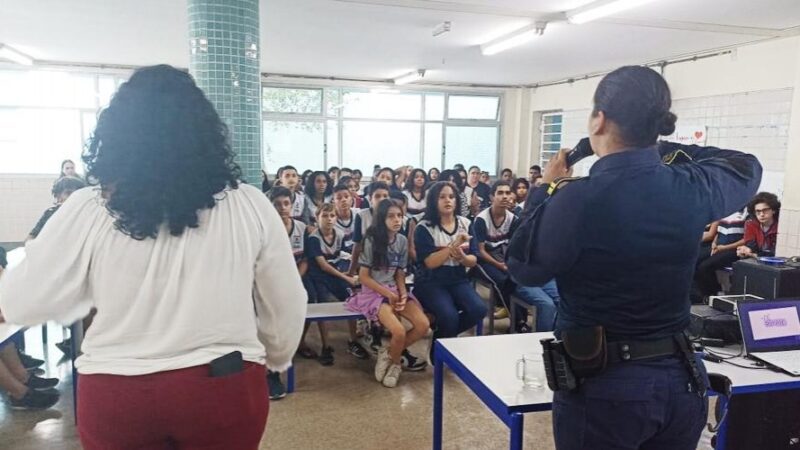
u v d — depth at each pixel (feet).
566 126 28.68
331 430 8.46
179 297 3.20
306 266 12.05
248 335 3.43
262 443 8.02
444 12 15.26
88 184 3.31
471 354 6.36
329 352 11.34
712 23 15.62
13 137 25.02
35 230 10.52
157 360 3.14
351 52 21.66
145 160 3.11
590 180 3.69
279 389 9.53
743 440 7.03
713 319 6.59
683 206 3.65
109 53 22.30
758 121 17.93
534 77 27.96
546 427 8.61
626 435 3.67
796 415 7.11
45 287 3.15
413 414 9.04
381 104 30.96
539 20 15.67
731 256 14.46
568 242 3.67
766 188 17.69
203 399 3.18
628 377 3.65
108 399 3.11
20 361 9.46
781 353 6.23
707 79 19.85
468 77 28.48
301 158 30.14
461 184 19.66
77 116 25.85
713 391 4.92
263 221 3.58
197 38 9.67
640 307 3.68
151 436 3.20
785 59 16.92
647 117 3.60
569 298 3.98
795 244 14.78
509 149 32.83
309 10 15.19
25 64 23.89
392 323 10.11
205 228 3.30
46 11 15.46
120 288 3.15
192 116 3.28
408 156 31.89
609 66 23.76
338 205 14.35
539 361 5.95
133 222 3.11
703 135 20.12
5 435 8.18
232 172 3.52
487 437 8.35
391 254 10.59
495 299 13.17
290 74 28.48
